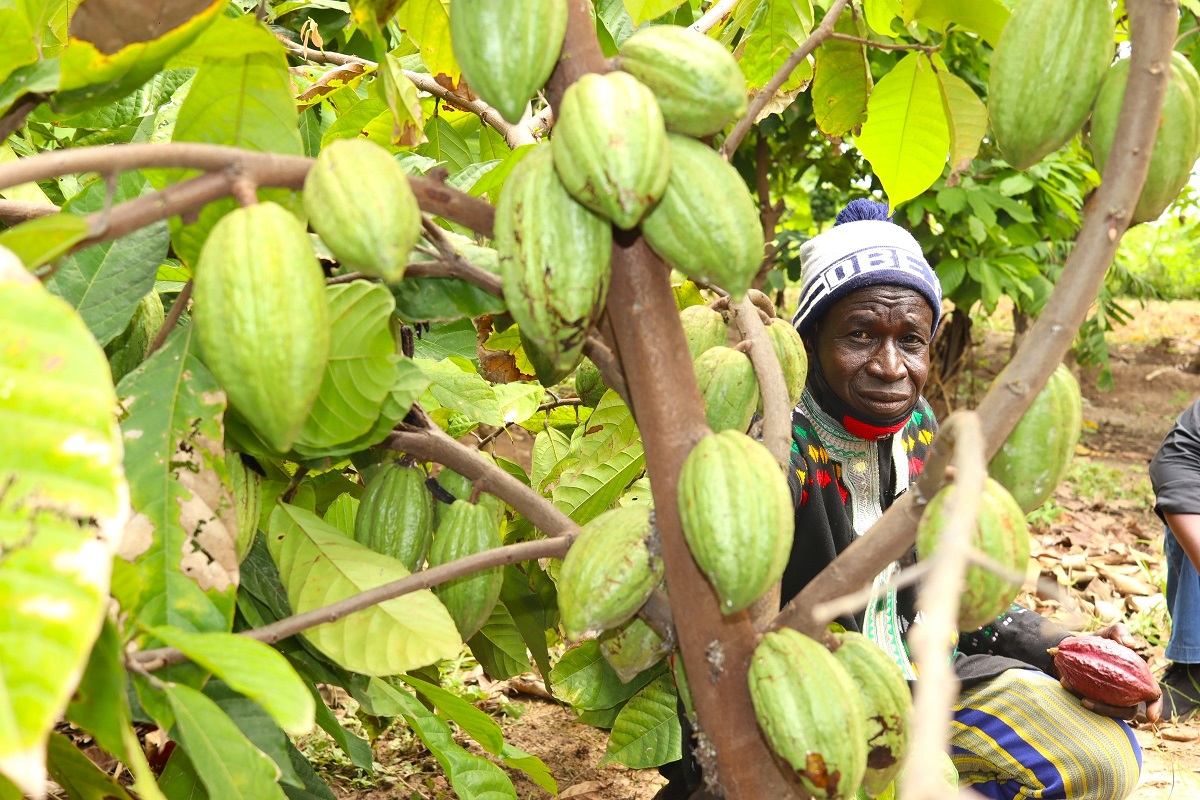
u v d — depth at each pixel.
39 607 0.61
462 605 1.29
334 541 1.22
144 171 1.19
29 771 0.58
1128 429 8.17
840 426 1.98
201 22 0.91
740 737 1.03
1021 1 0.96
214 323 0.83
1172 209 7.34
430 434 1.27
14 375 0.64
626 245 0.98
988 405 0.92
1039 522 5.38
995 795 2.19
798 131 5.06
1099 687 2.10
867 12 1.63
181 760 1.37
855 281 1.86
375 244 0.83
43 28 1.09
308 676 1.43
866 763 1.02
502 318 1.80
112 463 0.64
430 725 1.37
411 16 1.40
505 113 0.93
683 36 0.91
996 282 5.24
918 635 0.62
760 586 0.89
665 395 0.99
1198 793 2.88
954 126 1.47
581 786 2.66
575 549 1.04
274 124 1.12
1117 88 0.92
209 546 1.02
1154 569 4.84
